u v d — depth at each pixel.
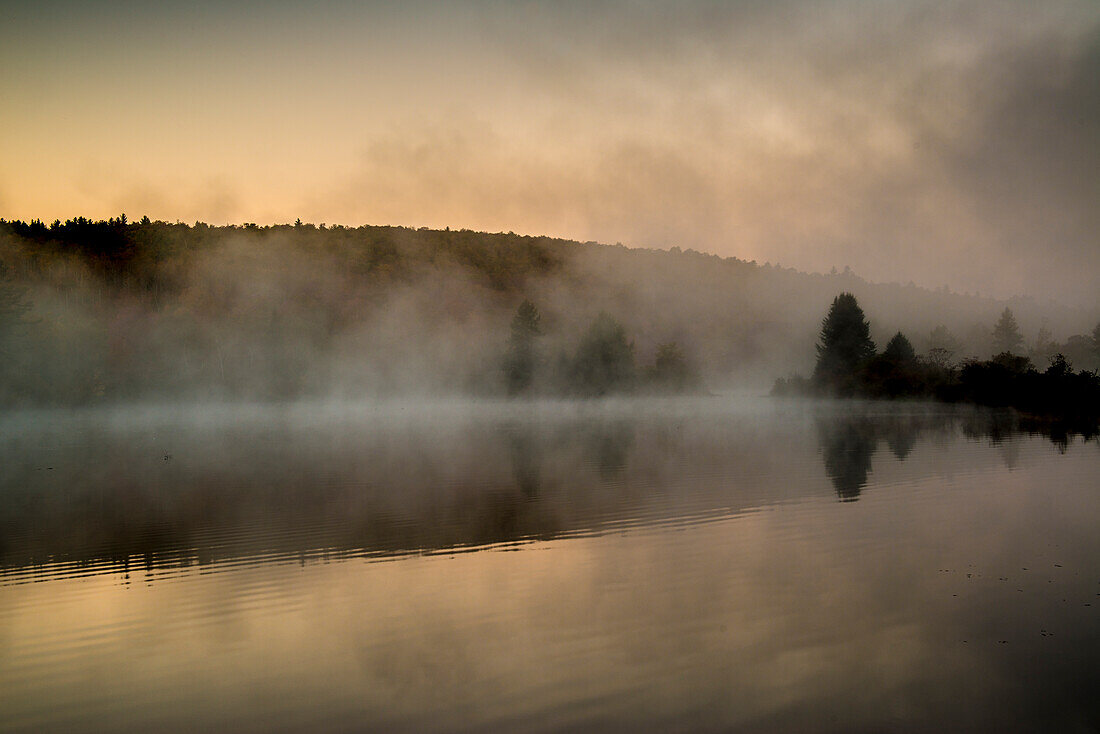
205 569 15.36
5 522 21.25
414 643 10.78
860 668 9.45
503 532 18.06
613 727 8.07
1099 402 70.81
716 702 8.59
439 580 14.00
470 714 8.50
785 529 17.34
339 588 13.69
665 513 19.70
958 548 15.20
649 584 13.27
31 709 9.02
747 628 10.92
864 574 13.51
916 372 86.62
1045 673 9.20
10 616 12.55
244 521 20.45
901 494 21.62
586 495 23.12
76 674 10.06
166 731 8.38
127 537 18.81
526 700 8.80
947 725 7.96
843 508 19.66
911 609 11.58
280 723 8.48
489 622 11.57
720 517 18.94
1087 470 25.89
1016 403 74.31
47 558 16.73
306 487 26.84
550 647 10.43
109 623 12.09
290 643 10.96
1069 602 11.76
